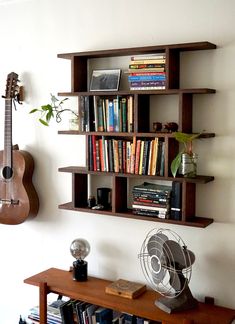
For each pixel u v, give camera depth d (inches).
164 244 106.1
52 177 136.1
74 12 128.6
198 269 114.5
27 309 144.6
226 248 110.7
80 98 121.3
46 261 139.6
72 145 131.6
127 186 123.3
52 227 137.5
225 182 109.6
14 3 138.6
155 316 104.0
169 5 114.2
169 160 110.1
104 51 116.1
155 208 112.6
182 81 113.5
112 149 118.1
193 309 107.7
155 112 117.6
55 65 132.6
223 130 109.0
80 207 124.4
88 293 115.3
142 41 118.8
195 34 111.3
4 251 148.3
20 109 140.2
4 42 141.6
